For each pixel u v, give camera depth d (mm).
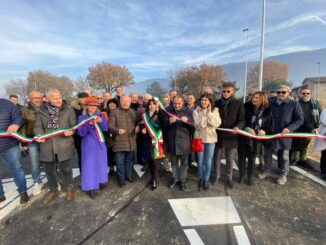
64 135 3453
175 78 44375
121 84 45312
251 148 3879
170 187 3980
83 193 3852
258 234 2723
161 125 3939
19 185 3512
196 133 3791
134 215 3158
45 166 3508
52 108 3404
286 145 3889
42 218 3143
